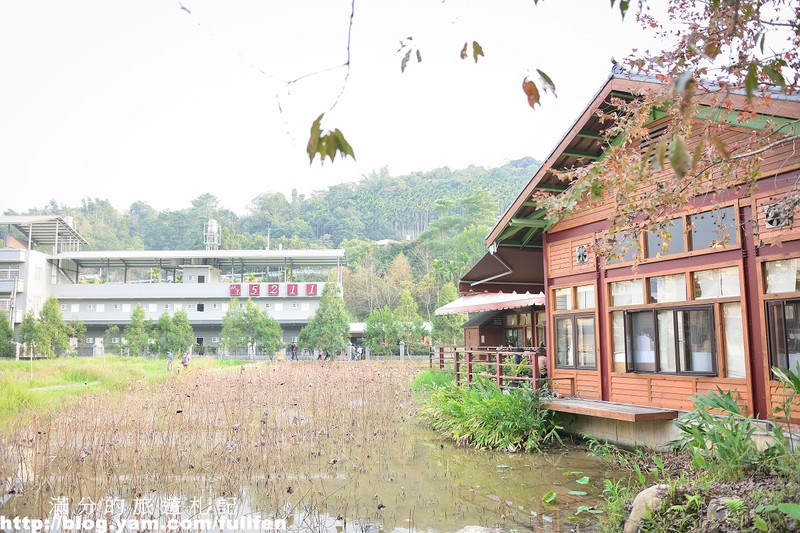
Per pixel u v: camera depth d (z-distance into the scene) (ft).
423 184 370.32
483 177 365.40
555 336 38.63
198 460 30.45
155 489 24.99
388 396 54.90
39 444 30.17
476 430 35.14
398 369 88.02
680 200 20.63
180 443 33.96
